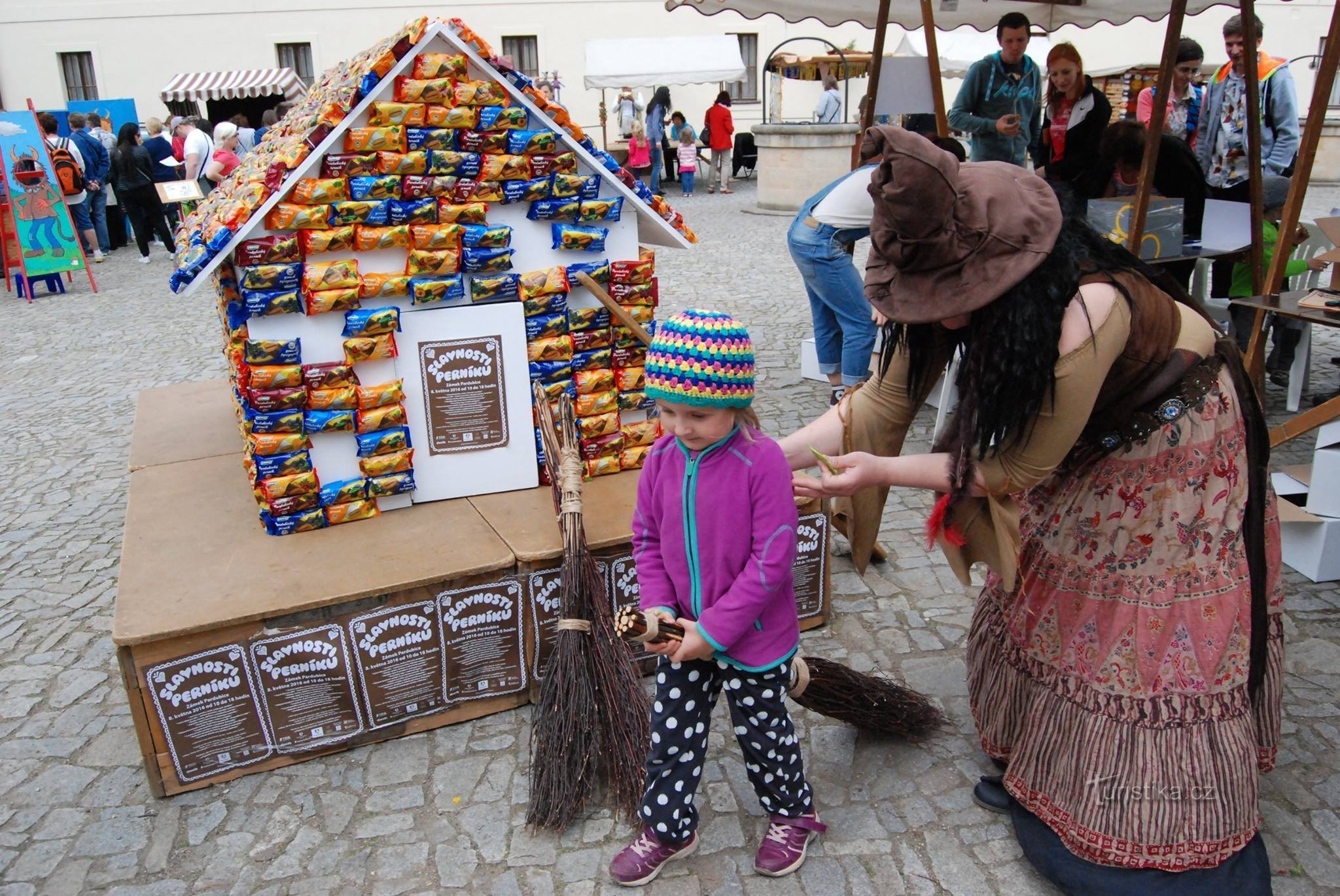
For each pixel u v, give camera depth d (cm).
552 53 2052
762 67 2158
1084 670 200
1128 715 193
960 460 183
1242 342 500
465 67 265
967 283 163
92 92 1970
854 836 228
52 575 379
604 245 300
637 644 284
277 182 253
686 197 1645
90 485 472
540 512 292
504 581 263
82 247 1228
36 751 270
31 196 962
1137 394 184
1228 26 543
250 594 247
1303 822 226
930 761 253
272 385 268
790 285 855
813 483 194
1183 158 447
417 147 264
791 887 214
